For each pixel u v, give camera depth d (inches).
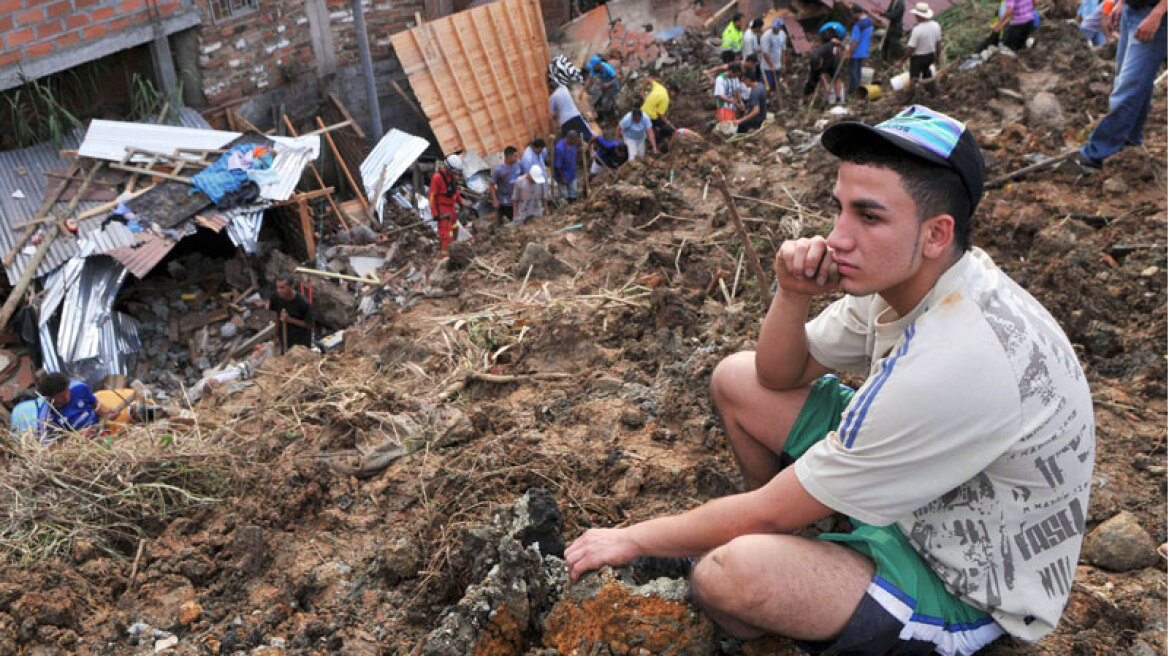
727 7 735.7
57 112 530.0
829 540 91.2
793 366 102.5
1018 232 231.1
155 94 545.6
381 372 195.6
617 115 666.2
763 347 102.3
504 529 117.3
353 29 621.3
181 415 183.2
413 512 143.6
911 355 80.3
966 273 82.0
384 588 127.6
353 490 149.5
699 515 93.4
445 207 496.7
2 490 149.7
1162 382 169.6
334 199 605.0
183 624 124.9
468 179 621.9
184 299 487.8
